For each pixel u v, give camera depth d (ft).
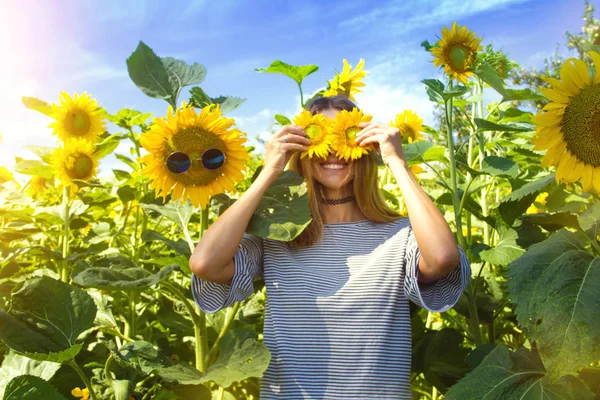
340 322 6.10
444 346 7.72
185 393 6.52
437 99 8.27
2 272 9.71
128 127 9.67
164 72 7.15
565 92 5.34
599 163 5.43
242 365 5.65
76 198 11.91
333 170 6.89
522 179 9.02
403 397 6.00
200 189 6.47
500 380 5.42
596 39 5.92
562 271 5.03
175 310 9.49
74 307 6.31
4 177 14.78
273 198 6.47
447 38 7.57
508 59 8.80
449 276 6.25
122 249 11.85
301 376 5.96
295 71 8.46
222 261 6.04
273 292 6.35
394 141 6.53
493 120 9.67
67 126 10.78
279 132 6.61
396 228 6.74
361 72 8.57
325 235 6.73
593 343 4.53
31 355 5.49
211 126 6.28
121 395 6.23
